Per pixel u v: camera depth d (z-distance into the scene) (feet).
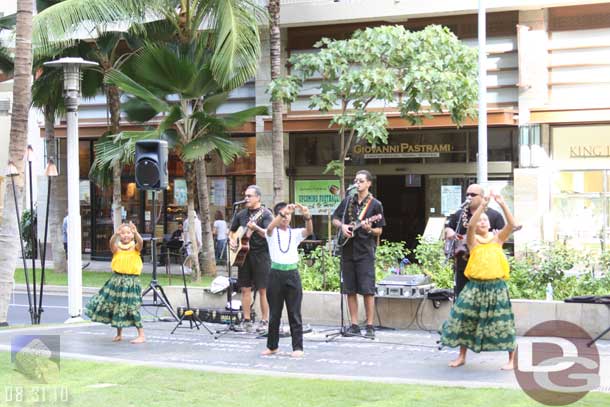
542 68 77.30
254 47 71.26
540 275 45.37
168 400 26.81
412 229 83.87
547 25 77.82
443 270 48.24
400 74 64.80
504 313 31.30
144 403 26.37
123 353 36.68
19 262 97.35
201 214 77.30
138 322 39.50
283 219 34.81
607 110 74.33
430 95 61.98
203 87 72.49
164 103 73.46
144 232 96.37
